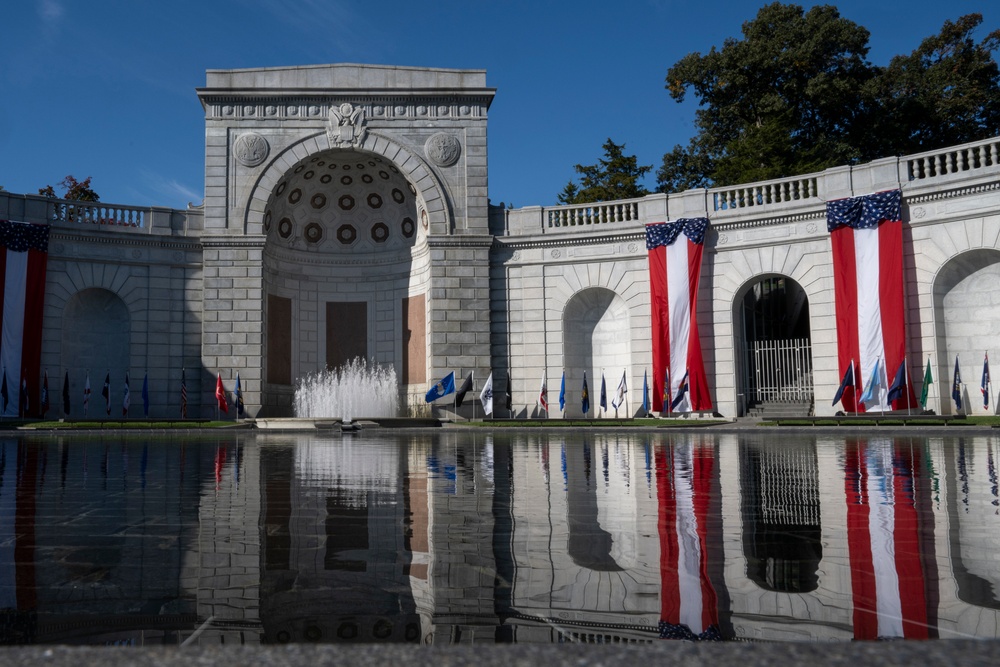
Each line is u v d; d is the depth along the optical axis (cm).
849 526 518
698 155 5206
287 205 3962
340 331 4141
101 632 274
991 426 2348
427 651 147
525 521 547
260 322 3622
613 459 1241
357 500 680
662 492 739
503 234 3772
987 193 2783
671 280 3384
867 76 4856
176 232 3669
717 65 4856
